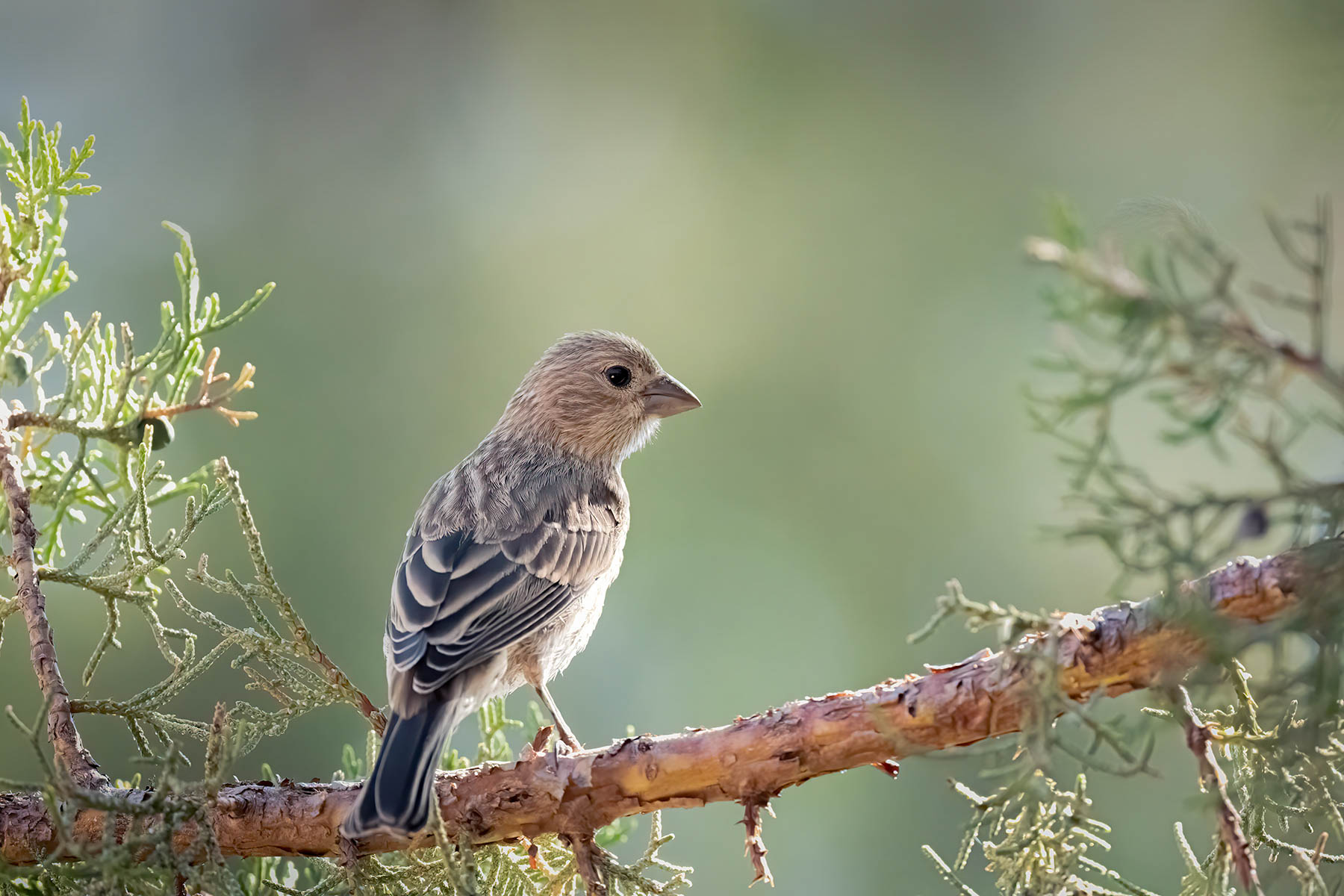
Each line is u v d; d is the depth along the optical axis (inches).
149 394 275.3
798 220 610.9
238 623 478.6
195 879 220.1
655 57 674.8
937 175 615.8
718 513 549.6
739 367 579.2
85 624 443.8
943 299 585.9
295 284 596.1
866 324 582.6
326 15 697.0
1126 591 189.5
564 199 640.4
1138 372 183.6
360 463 548.1
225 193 636.1
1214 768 206.2
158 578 443.5
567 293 614.2
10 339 286.8
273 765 454.3
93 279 582.6
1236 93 542.3
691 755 236.8
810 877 479.8
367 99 683.4
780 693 523.8
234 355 559.5
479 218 636.7
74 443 350.3
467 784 248.1
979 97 624.7
